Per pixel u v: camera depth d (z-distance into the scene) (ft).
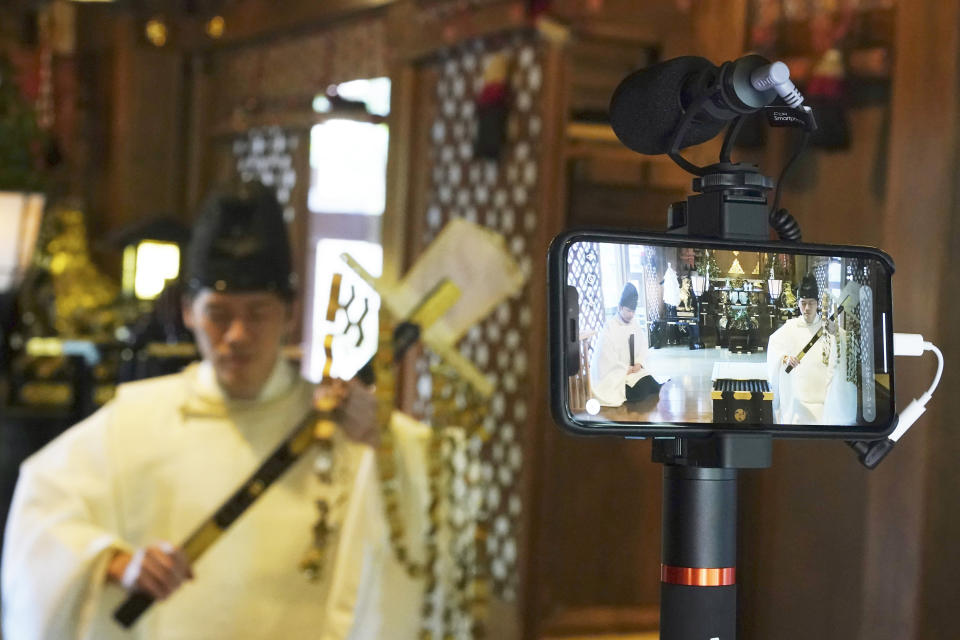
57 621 6.15
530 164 13.50
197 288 6.43
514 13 13.43
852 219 7.48
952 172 6.41
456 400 6.80
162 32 22.91
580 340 2.80
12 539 6.39
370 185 20.33
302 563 6.22
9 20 23.61
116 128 23.08
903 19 6.77
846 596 7.02
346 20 18.02
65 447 6.56
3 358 16.72
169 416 6.59
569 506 13.64
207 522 6.05
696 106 2.90
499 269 6.14
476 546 6.66
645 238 2.85
